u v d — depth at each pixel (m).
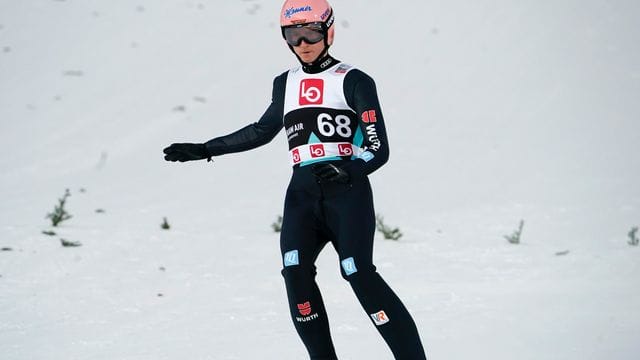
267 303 21.83
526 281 23.61
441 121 43.97
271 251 27.47
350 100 14.61
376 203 34.06
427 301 21.61
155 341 18.52
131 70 51.06
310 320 14.45
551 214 31.55
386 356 17.11
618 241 27.83
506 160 38.94
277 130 15.59
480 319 19.73
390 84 48.03
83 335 19.11
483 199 34.06
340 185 14.27
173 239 28.67
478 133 42.38
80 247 27.27
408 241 28.59
